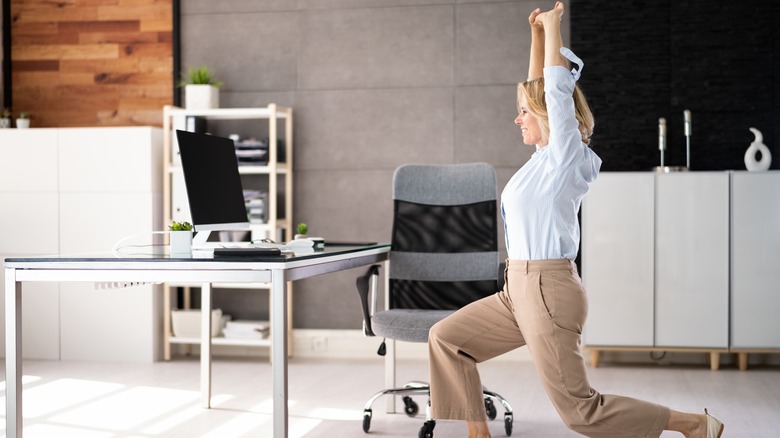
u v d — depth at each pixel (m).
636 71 5.72
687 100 5.70
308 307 6.05
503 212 3.04
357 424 3.98
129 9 6.24
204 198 3.66
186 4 6.17
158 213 5.86
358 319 6.00
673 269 5.36
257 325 5.74
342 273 6.01
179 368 5.52
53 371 5.41
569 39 5.78
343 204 6.01
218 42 6.13
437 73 5.90
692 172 5.34
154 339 5.79
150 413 4.23
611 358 5.73
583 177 2.90
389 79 5.95
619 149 5.74
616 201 5.40
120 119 6.26
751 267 5.30
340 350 6.00
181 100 6.18
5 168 5.89
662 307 5.38
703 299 5.34
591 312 5.43
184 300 6.04
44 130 5.86
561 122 2.82
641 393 4.69
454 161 5.89
